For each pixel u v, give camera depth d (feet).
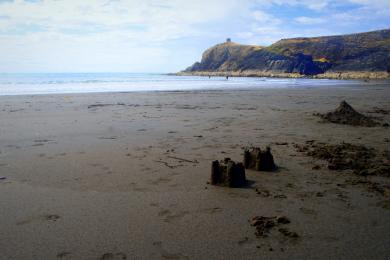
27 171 17.42
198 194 14.34
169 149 22.18
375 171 17.35
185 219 11.91
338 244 10.22
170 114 40.93
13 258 9.42
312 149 22.41
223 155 20.67
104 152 21.39
